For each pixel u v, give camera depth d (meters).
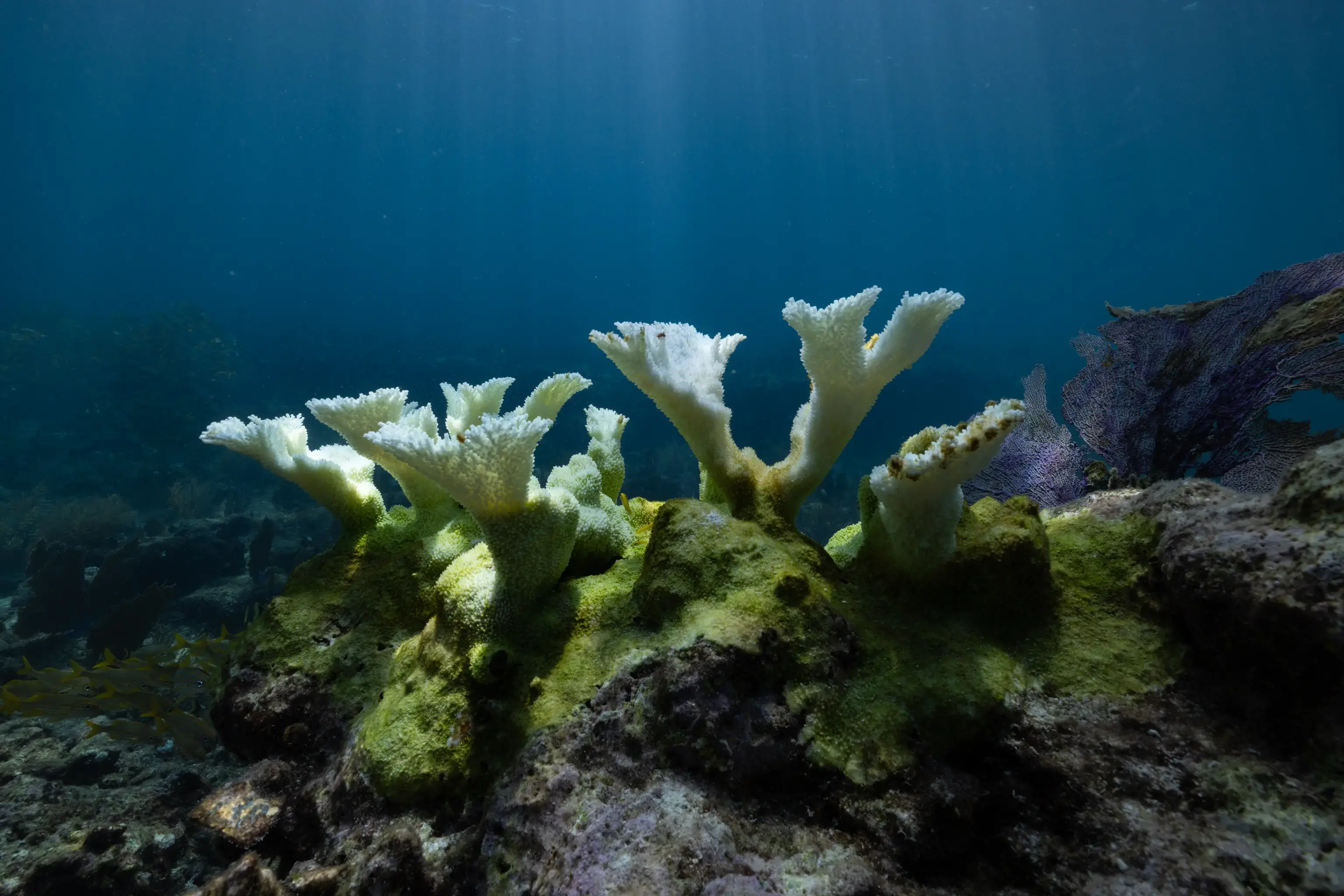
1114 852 1.25
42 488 13.29
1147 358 3.46
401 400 2.20
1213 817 1.25
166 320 19.55
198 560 8.39
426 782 1.59
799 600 1.62
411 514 2.43
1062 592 1.76
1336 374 2.81
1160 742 1.39
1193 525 1.57
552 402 2.38
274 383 27.73
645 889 1.19
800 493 2.04
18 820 3.20
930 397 26.80
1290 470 1.45
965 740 1.46
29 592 8.18
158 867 3.08
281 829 1.69
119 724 3.87
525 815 1.43
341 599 2.16
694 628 1.57
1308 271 3.13
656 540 1.86
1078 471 3.42
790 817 1.40
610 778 1.46
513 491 1.70
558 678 1.69
